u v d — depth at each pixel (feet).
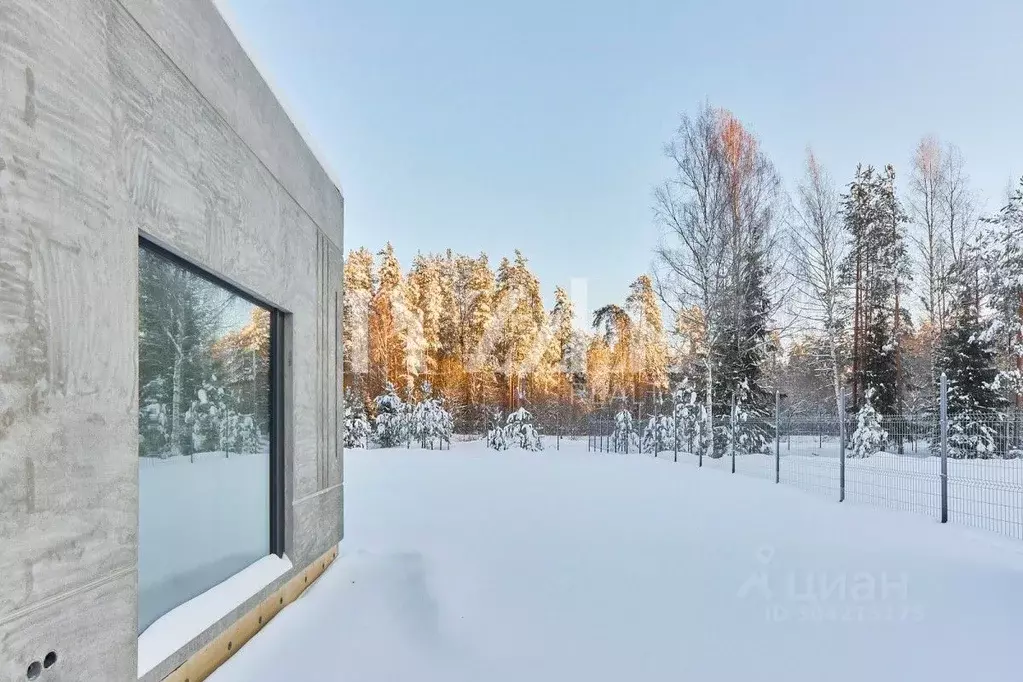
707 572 14.69
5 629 4.62
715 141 58.13
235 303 10.42
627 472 39.68
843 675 9.13
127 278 6.51
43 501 5.09
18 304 4.84
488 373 106.01
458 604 12.49
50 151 5.26
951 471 27.43
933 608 11.98
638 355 103.86
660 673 9.31
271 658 9.23
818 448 35.50
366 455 55.93
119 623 6.22
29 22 5.03
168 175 7.46
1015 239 51.96
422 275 118.73
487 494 28.96
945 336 54.39
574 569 14.99
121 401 6.34
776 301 60.18
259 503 11.41
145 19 6.95
